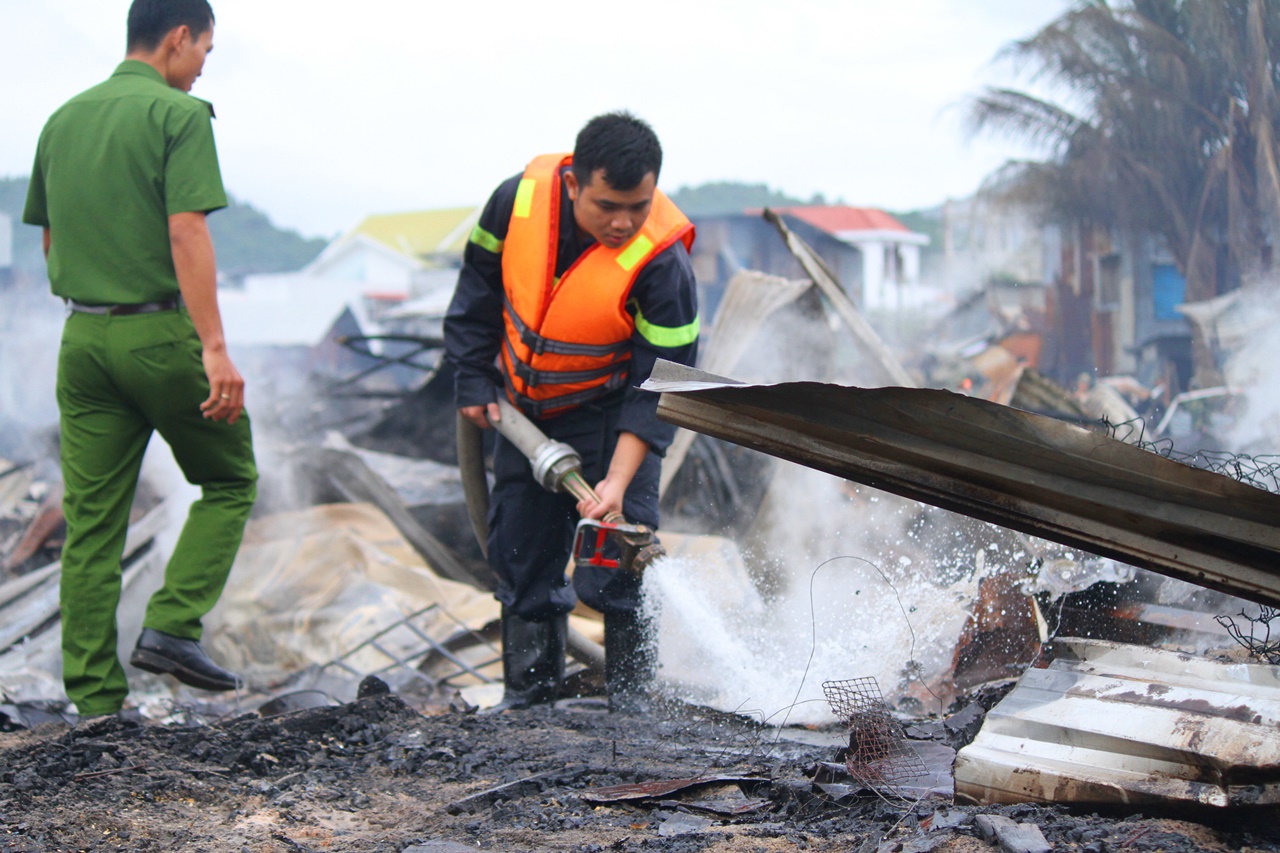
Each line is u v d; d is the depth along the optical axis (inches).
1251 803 62.2
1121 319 855.1
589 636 223.9
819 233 1396.4
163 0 129.8
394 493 318.0
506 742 106.3
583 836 76.5
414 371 908.0
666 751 101.7
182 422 129.3
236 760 98.0
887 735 89.0
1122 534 71.1
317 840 78.8
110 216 124.0
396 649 235.9
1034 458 69.9
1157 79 635.5
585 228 121.6
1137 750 67.4
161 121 124.0
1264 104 519.2
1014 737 72.6
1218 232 619.2
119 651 242.1
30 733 110.7
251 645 250.8
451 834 78.7
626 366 130.4
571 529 137.2
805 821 77.0
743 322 310.0
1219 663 73.5
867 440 73.8
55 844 75.5
